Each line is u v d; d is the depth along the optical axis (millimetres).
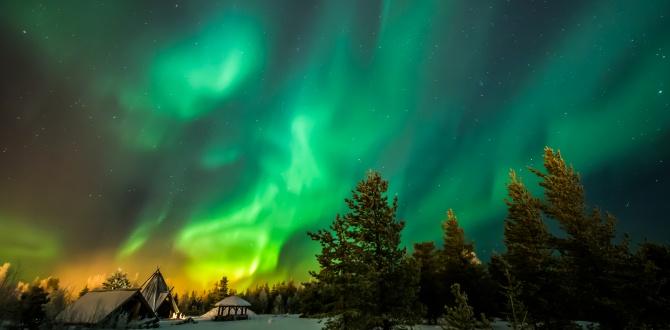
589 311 16984
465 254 37125
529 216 21594
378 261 13273
